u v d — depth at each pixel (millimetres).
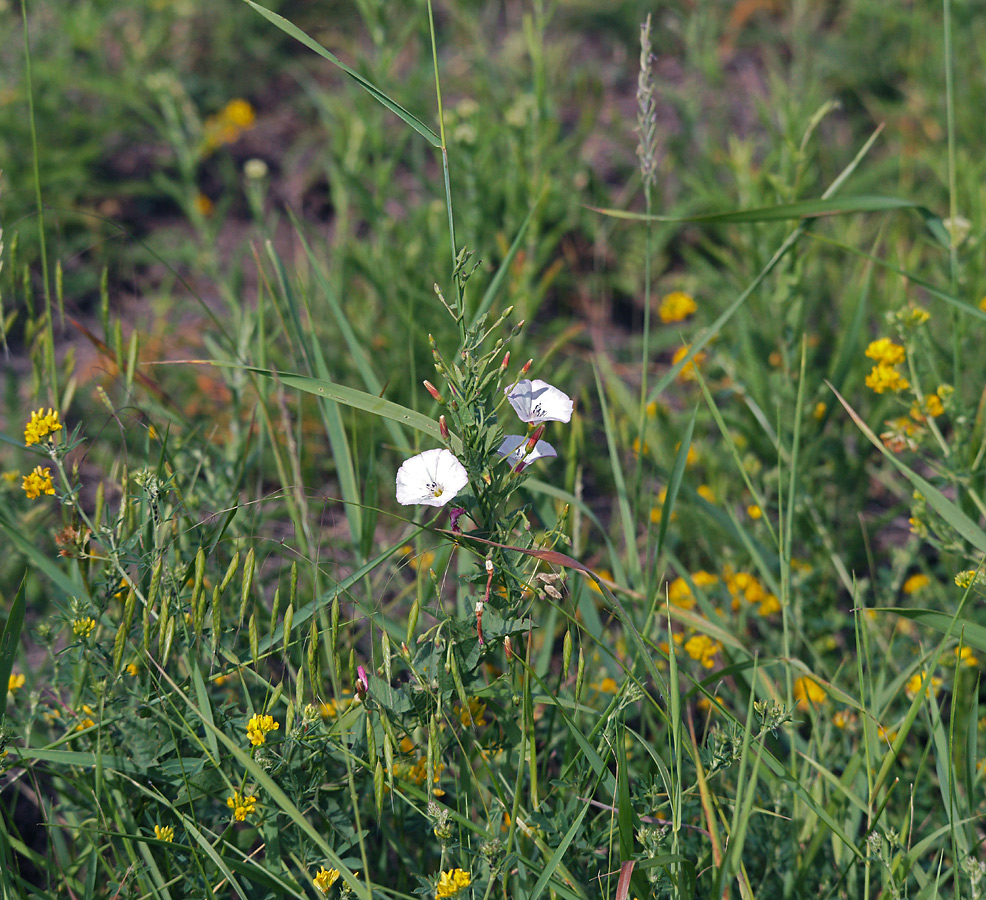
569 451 2480
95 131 5160
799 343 3178
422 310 3807
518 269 3779
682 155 5074
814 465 3182
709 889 1911
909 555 2742
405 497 1651
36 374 2402
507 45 6031
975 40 5434
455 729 1982
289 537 3203
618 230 4645
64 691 2381
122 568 1849
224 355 2971
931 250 4352
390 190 4516
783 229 3492
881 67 5617
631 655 2416
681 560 3289
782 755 2309
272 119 5820
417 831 1956
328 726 1984
